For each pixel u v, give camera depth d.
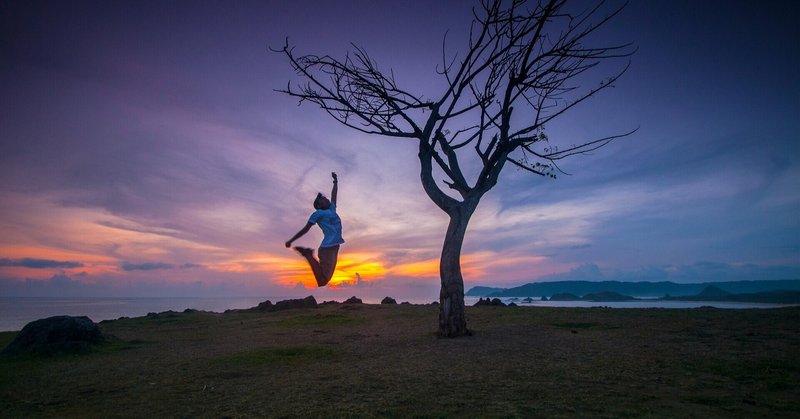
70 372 10.41
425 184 16.00
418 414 6.15
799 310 16.86
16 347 12.98
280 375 9.36
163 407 7.17
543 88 14.37
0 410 7.27
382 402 6.84
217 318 24.62
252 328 19.05
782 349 9.73
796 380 7.27
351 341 14.29
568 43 12.71
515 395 6.98
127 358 12.27
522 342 12.59
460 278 14.81
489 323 17.41
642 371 8.38
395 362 10.36
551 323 16.52
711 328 13.33
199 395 7.89
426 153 16.25
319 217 7.01
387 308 26.58
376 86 15.23
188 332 18.30
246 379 9.09
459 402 6.69
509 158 17.06
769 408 5.96
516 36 12.00
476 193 15.63
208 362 11.05
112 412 7.00
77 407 7.39
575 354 10.45
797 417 5.59
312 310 27.34
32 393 8.44
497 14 11.90
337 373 9.30
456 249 14.96
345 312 24.50
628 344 11.48
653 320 15.95
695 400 6.40
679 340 11.65
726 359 9.02
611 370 8.56
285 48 14.09
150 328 20.41
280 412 6.53
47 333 13.27
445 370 9.20
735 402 6.25
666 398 6.56
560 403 6.44
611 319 16.81
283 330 17.94
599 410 6.04
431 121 16.06
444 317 14.49
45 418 6.76
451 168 16.62
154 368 10.65
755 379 7.46
